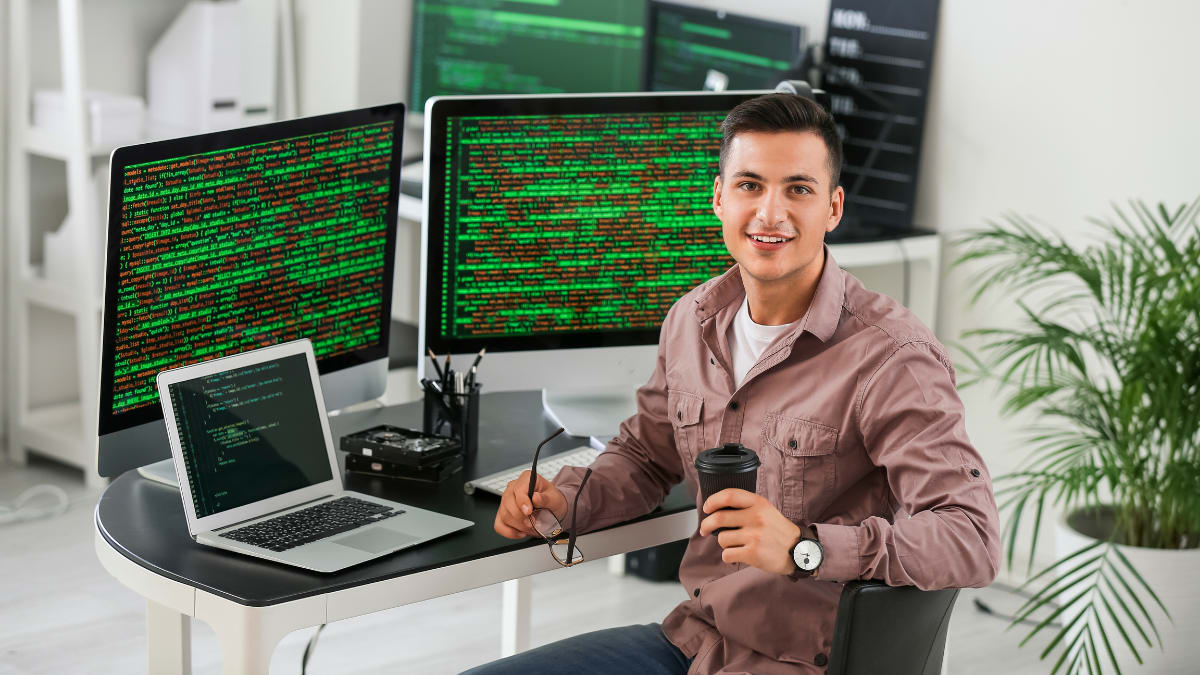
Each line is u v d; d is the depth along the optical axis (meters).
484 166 2.32
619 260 2.44
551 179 2.36
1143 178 3.30
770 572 1.80
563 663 1.94
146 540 1.86
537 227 2.38
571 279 2.42
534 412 2.52
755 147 1.79
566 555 1.88
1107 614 2.89
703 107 2.43
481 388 2.39
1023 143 3.50
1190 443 2.79
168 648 2.08
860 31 3.72
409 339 4.02
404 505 2.01
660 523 2.07
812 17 3.85
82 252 3.96
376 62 4.46
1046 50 3.42
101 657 3.04
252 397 1.96
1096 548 2.90
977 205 3.61
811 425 1.83
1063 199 3.45
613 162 2.39
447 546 1.88
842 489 1.86
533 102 2.32
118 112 3.99
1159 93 3.25
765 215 1.79
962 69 3.58
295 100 4.57
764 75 3.80
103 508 1.98
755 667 1.87
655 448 2.08
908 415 1.76
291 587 1.72
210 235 2.08
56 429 4.22
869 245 3.48
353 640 3.20
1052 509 3.51
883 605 1.66
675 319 2.06
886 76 3.68
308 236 2.23
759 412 1.89
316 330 2.29
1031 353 2.89
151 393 2.05
